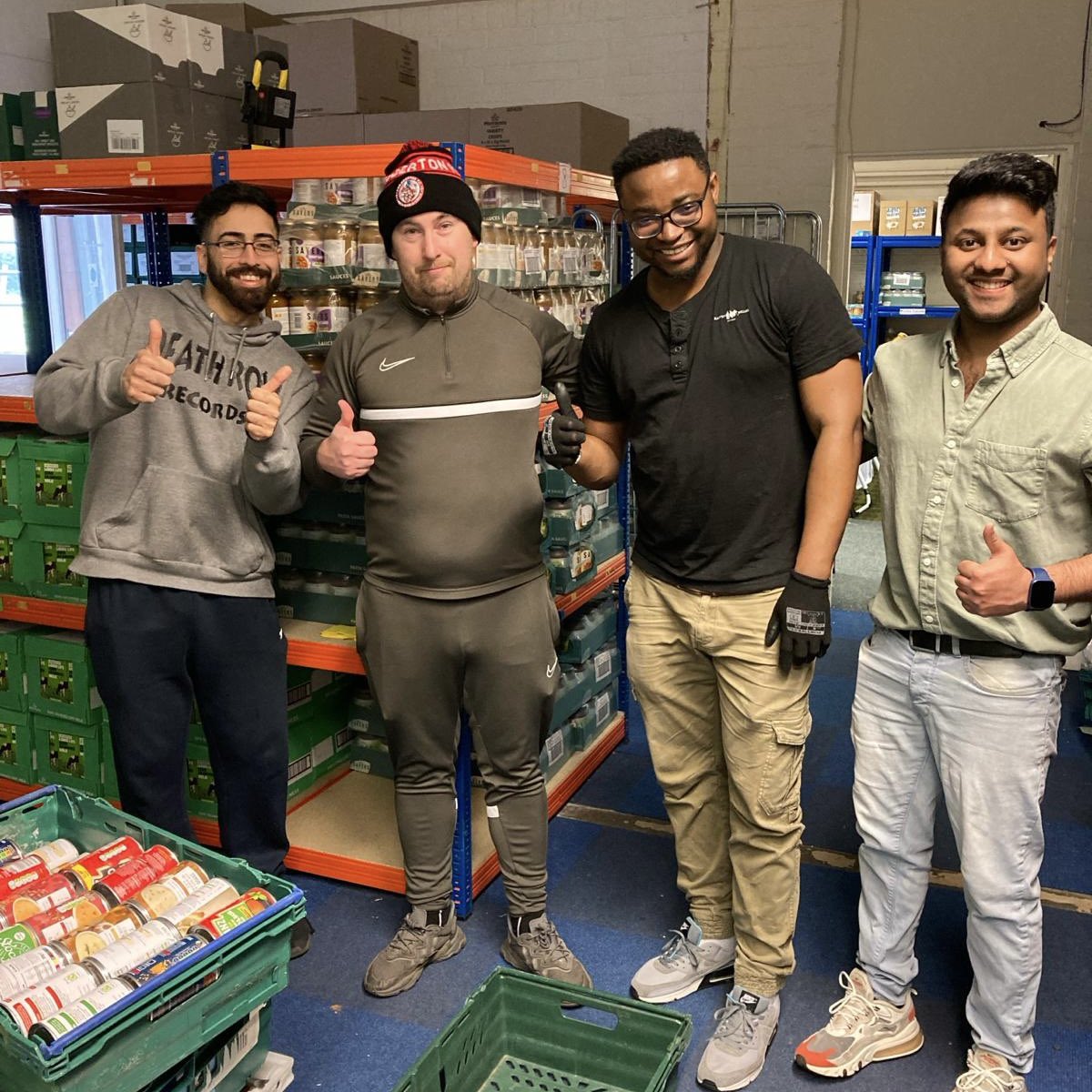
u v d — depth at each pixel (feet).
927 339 5.84
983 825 5.84
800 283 5.80
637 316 6.23
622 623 11.65
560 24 19.53
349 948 7.95
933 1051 6.79
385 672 7.14
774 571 6.20
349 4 20.39
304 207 7.76
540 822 7.56
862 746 6.44
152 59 8.75
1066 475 5.34
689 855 7.29
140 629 7.23
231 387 7.29
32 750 9.66
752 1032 6.66
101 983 4.92
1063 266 18.01
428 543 6.81
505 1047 6.81
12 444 9.07
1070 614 5.51
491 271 7.82
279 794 7.98
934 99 18.11
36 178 8.95
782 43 18.56
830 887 8.75
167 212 12.06
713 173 5.83
